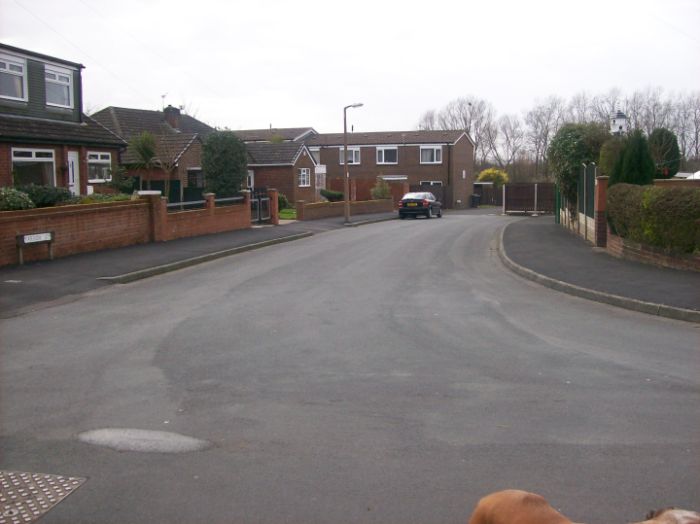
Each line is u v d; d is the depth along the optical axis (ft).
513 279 49.60
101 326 32.58
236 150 107.45
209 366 25.30
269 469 16.20
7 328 32.17
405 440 17.97
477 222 118.52
